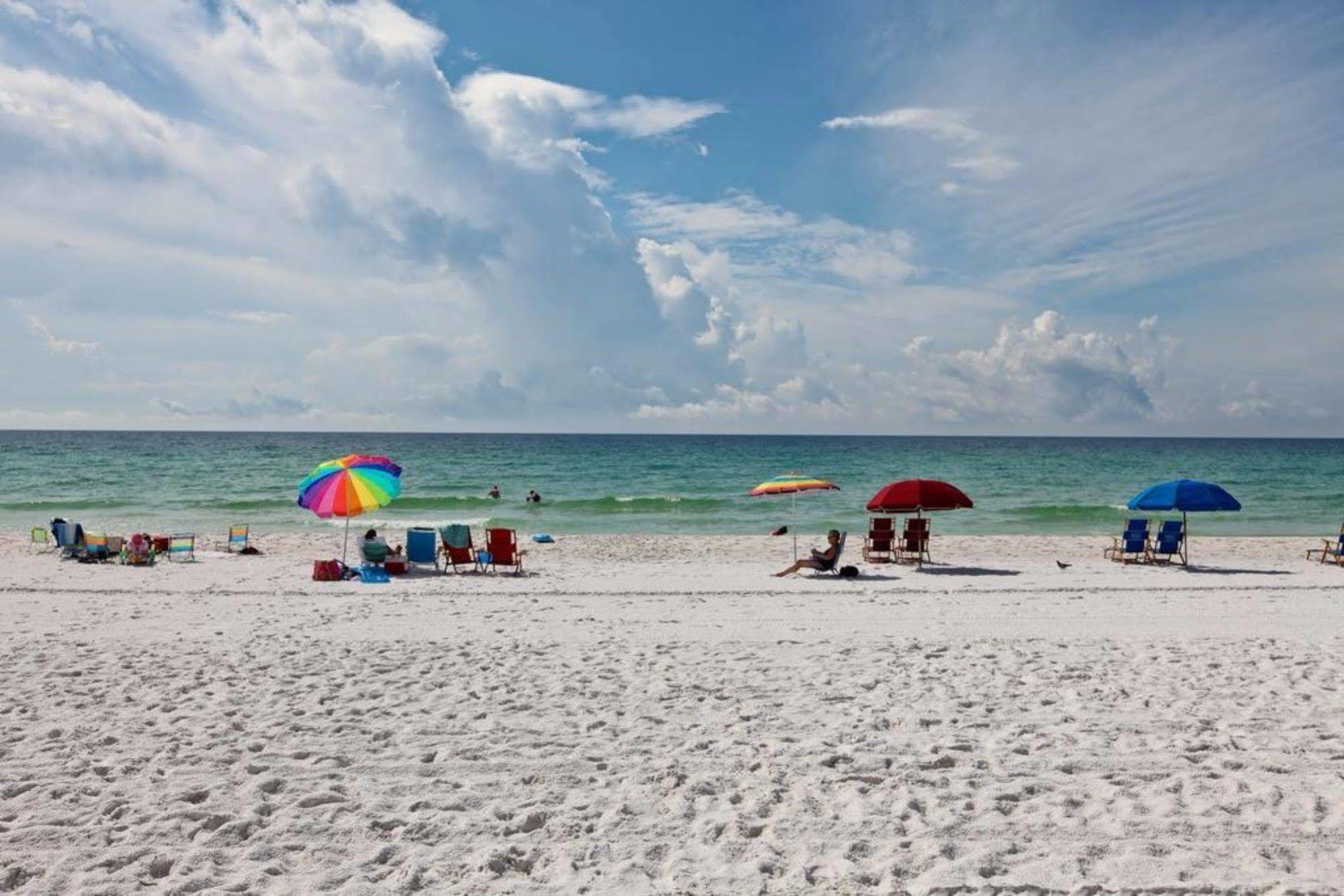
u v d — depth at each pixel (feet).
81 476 169.48
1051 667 26.40
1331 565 59.47
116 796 16.17
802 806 15.85
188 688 23.82
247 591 43.57
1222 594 43.21
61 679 24.71
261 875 13.26
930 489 52.49
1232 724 20.53
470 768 17.80
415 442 489.67
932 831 14.73
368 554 49.96
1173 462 273.95
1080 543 76.59
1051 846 14.19
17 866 13.42
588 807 15.84
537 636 31.58
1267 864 13.51
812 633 32.27
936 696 23.07
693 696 23.12
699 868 13.55
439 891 12.87
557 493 152.97
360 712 21.57
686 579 48.44
